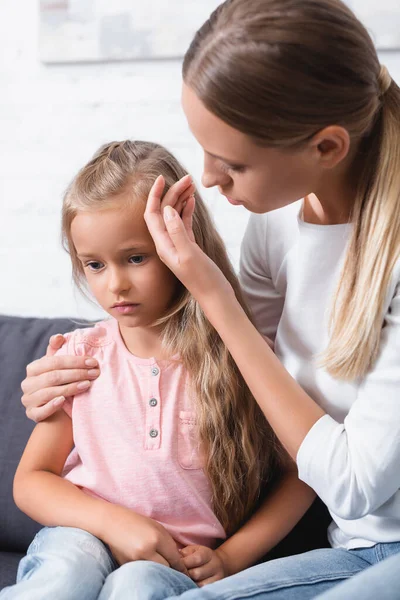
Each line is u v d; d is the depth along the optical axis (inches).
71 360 46.2
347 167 39.3
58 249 101.2
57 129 99.5
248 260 49.8
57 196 100.6
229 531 46.2
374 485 36.9
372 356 39.0
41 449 45.9
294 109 34.2
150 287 43.8
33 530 51.8
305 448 38.2
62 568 38.4
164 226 41.1
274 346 47.7
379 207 38.0
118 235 42.5
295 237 45.3
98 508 42.1
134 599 35.1
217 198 91.0
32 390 46.3
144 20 92.4
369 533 40.6
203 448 45.0
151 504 43.6
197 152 93.7
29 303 103.0
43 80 99.3
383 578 29.9
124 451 44.4
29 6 98.5
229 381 46.0
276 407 38.8
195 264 39.7
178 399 45.5
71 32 95.5
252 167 36.0
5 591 38.2
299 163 36.3
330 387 42.3
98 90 97.0
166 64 93.7
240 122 34.4
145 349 47.0
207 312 40.1
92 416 45.3
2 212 103.0
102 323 49.5
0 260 103.7
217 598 34.3
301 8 34.3
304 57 33.8
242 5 35.3
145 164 44.8
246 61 33.8
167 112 94.3
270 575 37.8
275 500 47.1
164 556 40.1
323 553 41.5
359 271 39.2
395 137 37.9
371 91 36.1
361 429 37.6
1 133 102.0
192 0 90.2
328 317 43.0
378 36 82.4
